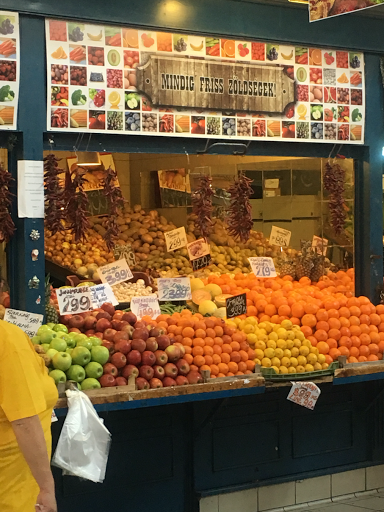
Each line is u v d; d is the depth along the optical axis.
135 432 5.50
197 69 5.54
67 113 5.07
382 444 6.50
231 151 5.79
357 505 6.12
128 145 5.39
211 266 7.06
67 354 4.50
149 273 6.81
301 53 5.97
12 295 5.09
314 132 6.06
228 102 5.67
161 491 5.61
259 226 7.40
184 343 5.08
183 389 4.84
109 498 5.40
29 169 4.95
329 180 6.20
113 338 4.82
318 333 5.61
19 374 2.99
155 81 5.37
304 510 6.00
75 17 5.02
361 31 6.19
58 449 4.09
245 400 5.91
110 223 5.39
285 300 5.79
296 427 6.14
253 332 5.42
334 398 6.34
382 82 6.34
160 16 5.33
